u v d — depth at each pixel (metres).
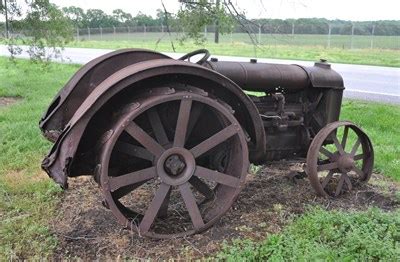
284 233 3.66
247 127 3.88
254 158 4.02
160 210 3.88
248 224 3.87
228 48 22.00
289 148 4.63
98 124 3.49
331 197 4.50
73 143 3.10
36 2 10.61
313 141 4.38
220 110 3.46
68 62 17.97
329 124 4.49
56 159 3.19
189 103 3.37
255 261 3.29
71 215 4.07
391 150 6.09
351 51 22.42
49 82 12.88
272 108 4.48
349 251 3.33
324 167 4.44
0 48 25.67
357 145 4.64
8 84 12.29
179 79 3.54
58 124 3.67
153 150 3.41
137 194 4.54
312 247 3.37
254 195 4.51
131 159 3.79
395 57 19.88
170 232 3.74
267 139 4.48
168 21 8.00
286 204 4.31
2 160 5.44
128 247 3.51
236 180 3.63
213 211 3.78
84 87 3.65
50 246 3.49
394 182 5.04
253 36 6.74
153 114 3.45
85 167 3.68
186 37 8.38
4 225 3.81
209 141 3.53
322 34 29.27
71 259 3.36
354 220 3.80
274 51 20.94
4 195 4.47
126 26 38.97
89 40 31.75
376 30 29.95
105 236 3.68
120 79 3.13
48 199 4.39
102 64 3.66
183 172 3.52
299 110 4.68
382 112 8.55
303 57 18.50
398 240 3.54
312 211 4.07
